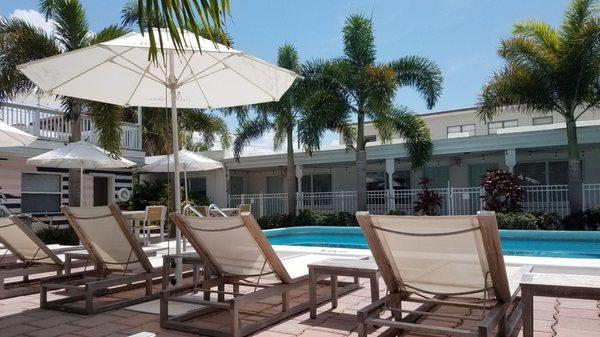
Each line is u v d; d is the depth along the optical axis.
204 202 18.66
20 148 12.55
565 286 2.91
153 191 17.36
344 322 3.99
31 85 12.54
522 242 11.40
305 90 15.50
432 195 14.68
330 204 18.31
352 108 15.55
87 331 3.82
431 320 3.92
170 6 1.63
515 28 13.54
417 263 3.40
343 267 4.05
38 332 3.79
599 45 12.17
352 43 16.02
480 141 14.76
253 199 17.92
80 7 12.45
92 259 5.29
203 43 4.81
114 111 11.91
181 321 4.05
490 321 2.85
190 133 21.64
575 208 12.49
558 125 15.76
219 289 4.48
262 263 4.16
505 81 13.30
